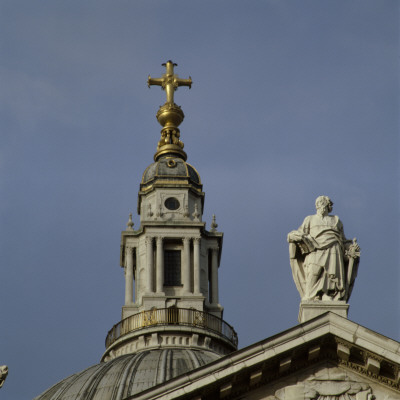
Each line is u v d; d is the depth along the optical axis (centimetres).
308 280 12131
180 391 11400
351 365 11606
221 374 11431
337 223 12325
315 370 11619
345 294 12106
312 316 11894
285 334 11531
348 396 11519
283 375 11588
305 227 12325
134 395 11406
